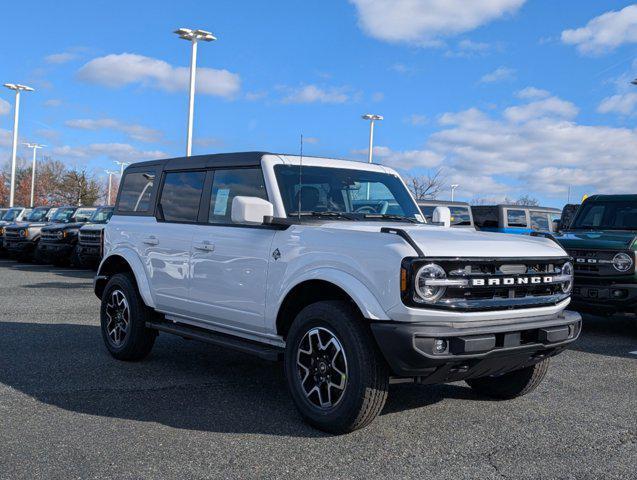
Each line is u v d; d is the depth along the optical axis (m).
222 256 5.59
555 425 4.91
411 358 4.16
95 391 5.57
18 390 5.53
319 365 4.66
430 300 4.20
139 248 6.71
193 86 27.61
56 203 79.31
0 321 9.18
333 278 4.54
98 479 3.69
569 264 5.06
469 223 15.39
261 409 5.15
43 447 4.18
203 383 5.96
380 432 4.65
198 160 6.31
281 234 5.11
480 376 4.81
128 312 6.74
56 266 20.36
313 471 3.88
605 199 10.70
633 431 4.81
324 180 5.70
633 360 7.52
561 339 4.79
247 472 3.85
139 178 7.10
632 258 8.53
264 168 5.47
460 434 4.65
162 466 3.91
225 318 5.59
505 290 4.55
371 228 5.08
